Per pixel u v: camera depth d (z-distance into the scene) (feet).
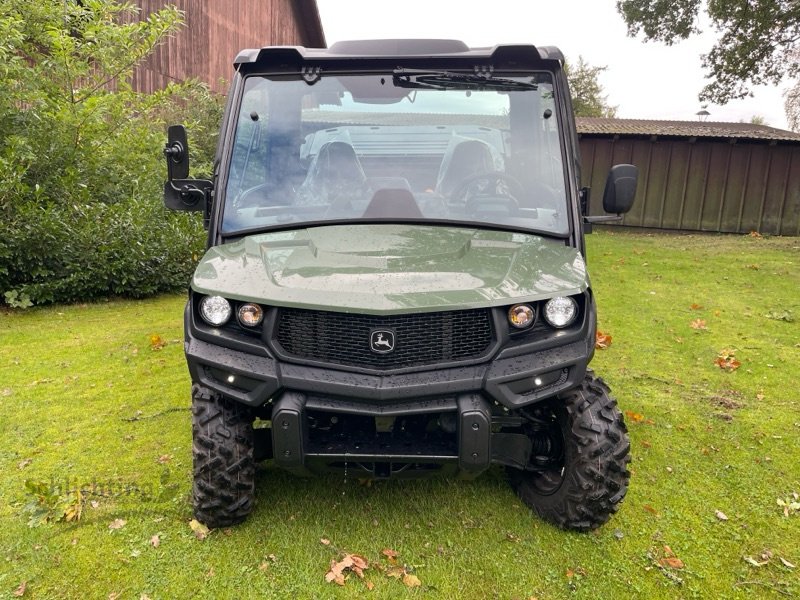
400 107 10.76
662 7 54.08
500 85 10.78
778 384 16.52
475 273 8.64
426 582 8.70
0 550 9.30
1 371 17.33
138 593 8.45
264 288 8.40
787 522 10.24
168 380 16.70
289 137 10.82
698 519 10.31
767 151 50.78
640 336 20.97
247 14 65.00
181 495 10.78
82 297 25.88
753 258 36.91
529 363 8.31
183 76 53.52
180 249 28.07
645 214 52.70
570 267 8.96
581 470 9.14
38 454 12.39
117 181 30.04
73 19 30.25
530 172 10.61
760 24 50.31
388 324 8.10
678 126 56.08
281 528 9.80
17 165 24.70
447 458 8.34
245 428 9.34
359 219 10.32
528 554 9.28
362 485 11.01
